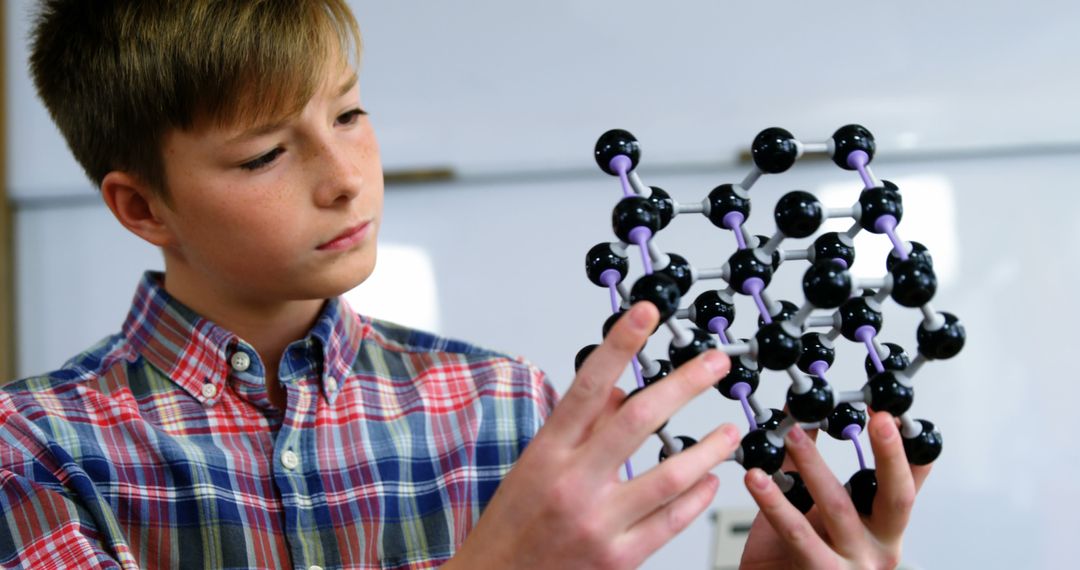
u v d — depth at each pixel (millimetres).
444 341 1038
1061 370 1860
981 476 1869
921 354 714
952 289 1864
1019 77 1840
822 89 1858
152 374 927
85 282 2010
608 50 1891
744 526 1617
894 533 749
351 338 978
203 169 835
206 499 879
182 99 821
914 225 1860
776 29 1862
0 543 835
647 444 1889
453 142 1914
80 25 892
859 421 783
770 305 740
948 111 1844
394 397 978
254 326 923
